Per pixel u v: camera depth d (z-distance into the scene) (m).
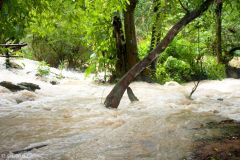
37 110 8.12
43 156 5.00
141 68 8.16
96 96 10.23
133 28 13.98
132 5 13.73
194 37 15.98
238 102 8.88
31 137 5.94
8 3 7.70
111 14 13.53
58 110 8.11
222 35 17.16
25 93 10.00
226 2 9.34
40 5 8.80
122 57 14.14
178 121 6.79
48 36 19.55
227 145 5.19
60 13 9.77
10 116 7.50
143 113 7.63
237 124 6.41
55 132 6.21
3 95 9.51
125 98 9.67
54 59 20.69
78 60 20.69
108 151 5.17
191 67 15.23
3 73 13.46
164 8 10.34
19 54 16.42
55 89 11.70
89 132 6.17
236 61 17.06
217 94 10.43
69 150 5.24
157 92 10.84
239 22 16.70
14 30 8.12
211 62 16.16
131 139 5.71
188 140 5.53
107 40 14.28
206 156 4.82
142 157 4.90
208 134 5.79
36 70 14.83
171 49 15.68
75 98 9.85
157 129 6.25
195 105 8.47
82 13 10.46
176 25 8.04
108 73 16.41
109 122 6.82
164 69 14.51
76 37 19.39
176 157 4.85
